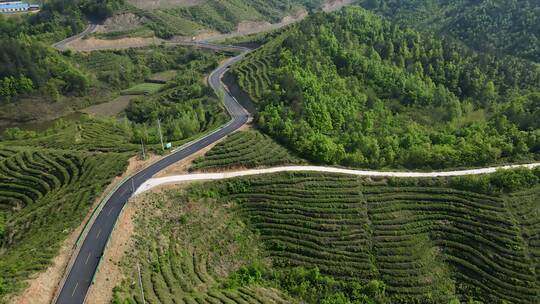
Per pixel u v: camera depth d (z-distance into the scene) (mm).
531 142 114938
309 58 144625
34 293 66062
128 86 198000
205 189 95562
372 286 83188
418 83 143875
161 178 96938
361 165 107438
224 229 90375
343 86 134500
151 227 84500
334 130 120375
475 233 93250
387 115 131250
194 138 114812
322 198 97250
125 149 110938
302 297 80625
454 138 119562
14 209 95938
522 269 87562
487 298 84625
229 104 140250
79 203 88625
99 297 66875
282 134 112812
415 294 84438
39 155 109375
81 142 117812
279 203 95750
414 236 92812
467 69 157000
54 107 173875
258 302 73500
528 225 94312
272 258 88625
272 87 135625
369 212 95938
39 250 74875
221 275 81500
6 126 165125
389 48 161250
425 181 101938
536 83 158750
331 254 88688
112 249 76375
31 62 176250
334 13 184500
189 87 166875
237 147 107688
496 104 144875
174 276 75812
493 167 107688
